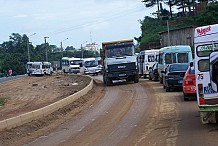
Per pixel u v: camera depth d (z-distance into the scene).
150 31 92.81
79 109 22.62
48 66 83.81
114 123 16.08
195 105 19.36
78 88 38.03
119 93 29.69
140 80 42.56
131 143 11.73
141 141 11.90
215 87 12.95
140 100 23.70
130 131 13.87
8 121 15.90
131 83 38.44
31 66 84.31
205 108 13.06
